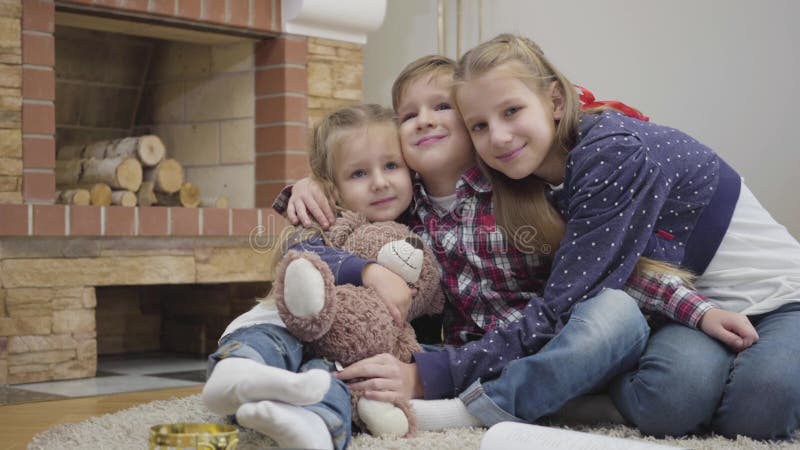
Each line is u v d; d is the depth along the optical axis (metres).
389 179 1.73
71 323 2.69
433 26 3.74
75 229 2.64
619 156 1.52
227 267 3.02
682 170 1.61
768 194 3.10
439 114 1.74
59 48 3.31
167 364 3.05
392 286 1.54
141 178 3.07
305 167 3.18
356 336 1.46
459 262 1.71
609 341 1.44
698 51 3.24
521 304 1.70
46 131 2.63
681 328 1.52
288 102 3.15
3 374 2.56
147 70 3.55
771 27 3.08
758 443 1.39
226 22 3.00
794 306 1.56
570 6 3.51
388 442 1.35
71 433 1.57
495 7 3.69
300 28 3.17
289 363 1.40
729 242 1.63
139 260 2.83
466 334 1.71
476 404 1.46
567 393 1.45
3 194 2.57
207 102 3.37
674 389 1.43
